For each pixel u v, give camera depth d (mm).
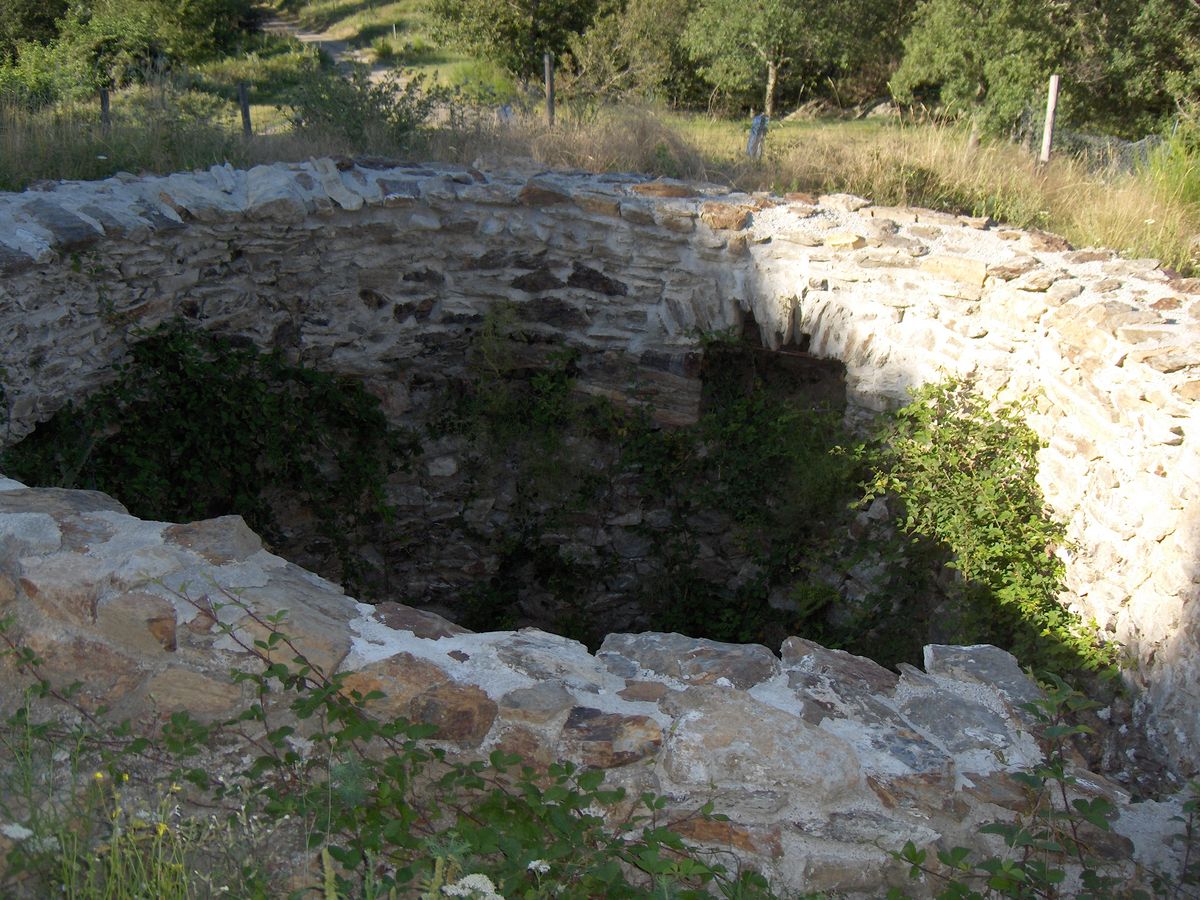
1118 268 5383
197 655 2693
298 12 26484
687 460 7059
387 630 2939
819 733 2736
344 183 6523
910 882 2643
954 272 5668
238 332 6266
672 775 2619
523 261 6824
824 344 6293
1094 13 12820
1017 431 5422
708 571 7371
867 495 5965
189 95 9969
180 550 2967
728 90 16359
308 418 6609
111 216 5414
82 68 13266
